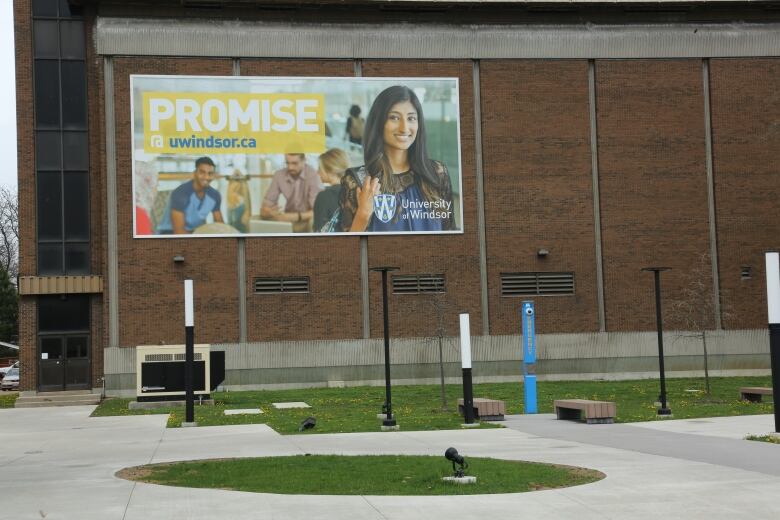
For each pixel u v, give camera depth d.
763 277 42.34
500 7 41.28
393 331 40.19
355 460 16.30
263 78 40.09
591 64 42.16
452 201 40.88
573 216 41.53
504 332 40.81
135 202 38.97
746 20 43.09
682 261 41.94
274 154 39.97
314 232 39.97
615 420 24.70
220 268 39.34
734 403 29.97
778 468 14.80
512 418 26.36
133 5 39.56
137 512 11.67
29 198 39.41
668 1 41.69
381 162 40.62
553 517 11.08
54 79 39.97
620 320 41.44
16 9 39.81
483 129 41.28
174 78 39.53
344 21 40.78
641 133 42.09
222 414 28.83
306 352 39.56
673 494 12.48
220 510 11.73
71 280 39.06
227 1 39.62
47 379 39.31
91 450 20.02
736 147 42.62
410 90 41.03
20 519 11.34
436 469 14.89
